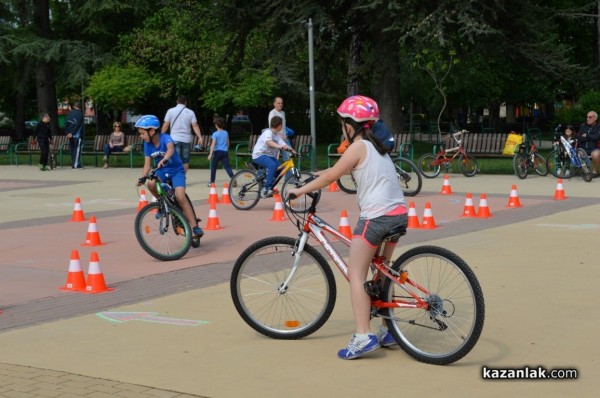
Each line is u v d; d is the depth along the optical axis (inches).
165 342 293.9
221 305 350.3
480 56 1395.2
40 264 461.4
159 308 347.3
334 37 1295.5
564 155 941.8
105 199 800.9
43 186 960.3
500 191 818.8
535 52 1304.1
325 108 1887.3
